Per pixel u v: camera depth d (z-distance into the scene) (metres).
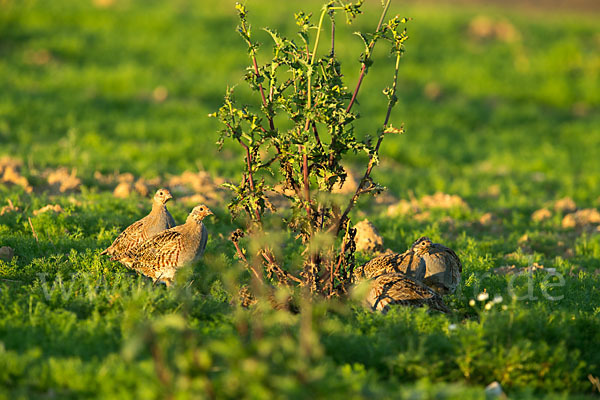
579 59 48.50
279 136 10.52
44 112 31.48
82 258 12.89
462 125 37.69
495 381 9.20
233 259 13.70
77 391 7.77
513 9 72.50
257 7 54.03
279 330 9.46
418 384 8.26
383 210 19.81
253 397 6.71
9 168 19.59
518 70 47.25
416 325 10.25
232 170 24.52
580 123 39.12
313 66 10.20
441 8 63.06
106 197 18.17
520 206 21.14
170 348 8.09
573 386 9.32
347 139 10.52
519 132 37.09
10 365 8.05
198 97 37.62
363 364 9.25
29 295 10.60
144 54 43.97
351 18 10.54
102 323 9.68
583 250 16.78
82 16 49.03
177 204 18.06
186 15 51.28
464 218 19.48
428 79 44.56
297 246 15.03
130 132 30.17
